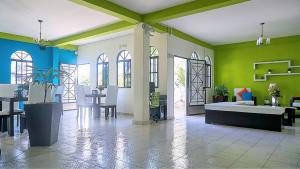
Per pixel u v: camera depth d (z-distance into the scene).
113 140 4.09
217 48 9.77
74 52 10.02
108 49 8.82
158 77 7.20
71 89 9.85
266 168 2.73
